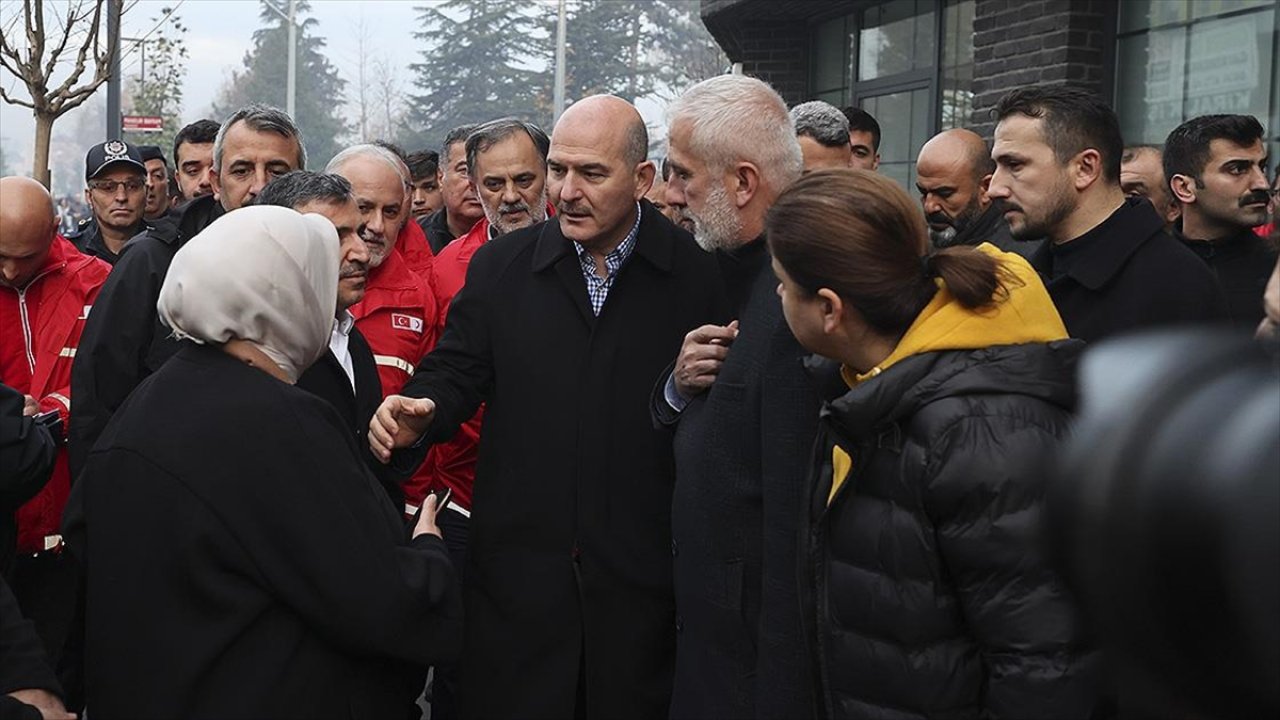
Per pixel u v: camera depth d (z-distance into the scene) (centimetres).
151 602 224
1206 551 83
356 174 377
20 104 865
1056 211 308
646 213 316
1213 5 696
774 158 266
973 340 199
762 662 238
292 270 236
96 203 611
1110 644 90
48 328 400
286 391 233
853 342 211
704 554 262
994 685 189
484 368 319
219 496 223
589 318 311
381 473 314
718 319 317
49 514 381
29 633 235
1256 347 92
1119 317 300
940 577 196
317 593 226
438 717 372
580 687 309
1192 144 414
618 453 308
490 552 313
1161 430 87
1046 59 766
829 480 211
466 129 566
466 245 462
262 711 224
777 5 1099
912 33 1012
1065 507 92
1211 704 87
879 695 201
